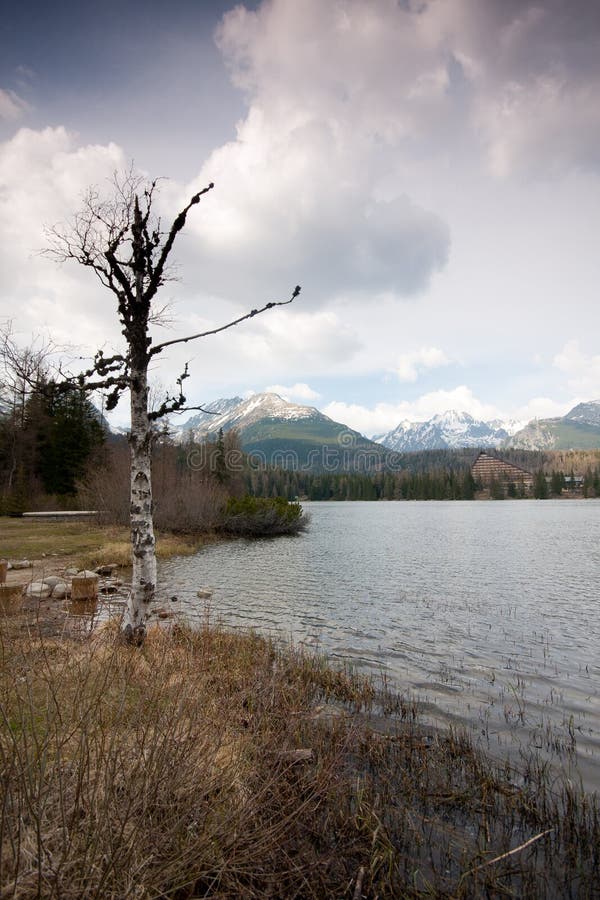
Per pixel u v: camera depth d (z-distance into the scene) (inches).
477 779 226.5
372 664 407.5
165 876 123.3
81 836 119.6
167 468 1656.0
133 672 191.5
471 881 162.1
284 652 406.3
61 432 1887.3
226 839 141.6
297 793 181.9
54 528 1314.0
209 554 1202.6
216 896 128.7
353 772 225.1
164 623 476.4
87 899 105.0
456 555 1181.1
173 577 844.0
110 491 1461.6
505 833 189.0
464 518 2842.0
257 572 911.0
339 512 3912.4
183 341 345.4
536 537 1635.1
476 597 695.1
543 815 198.5
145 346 337.1
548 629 523.8
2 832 102.6
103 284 333.7
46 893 102.8
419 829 189.8
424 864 171.2
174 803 134.6
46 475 1888.5
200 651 293.1
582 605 643.5
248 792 160.2
